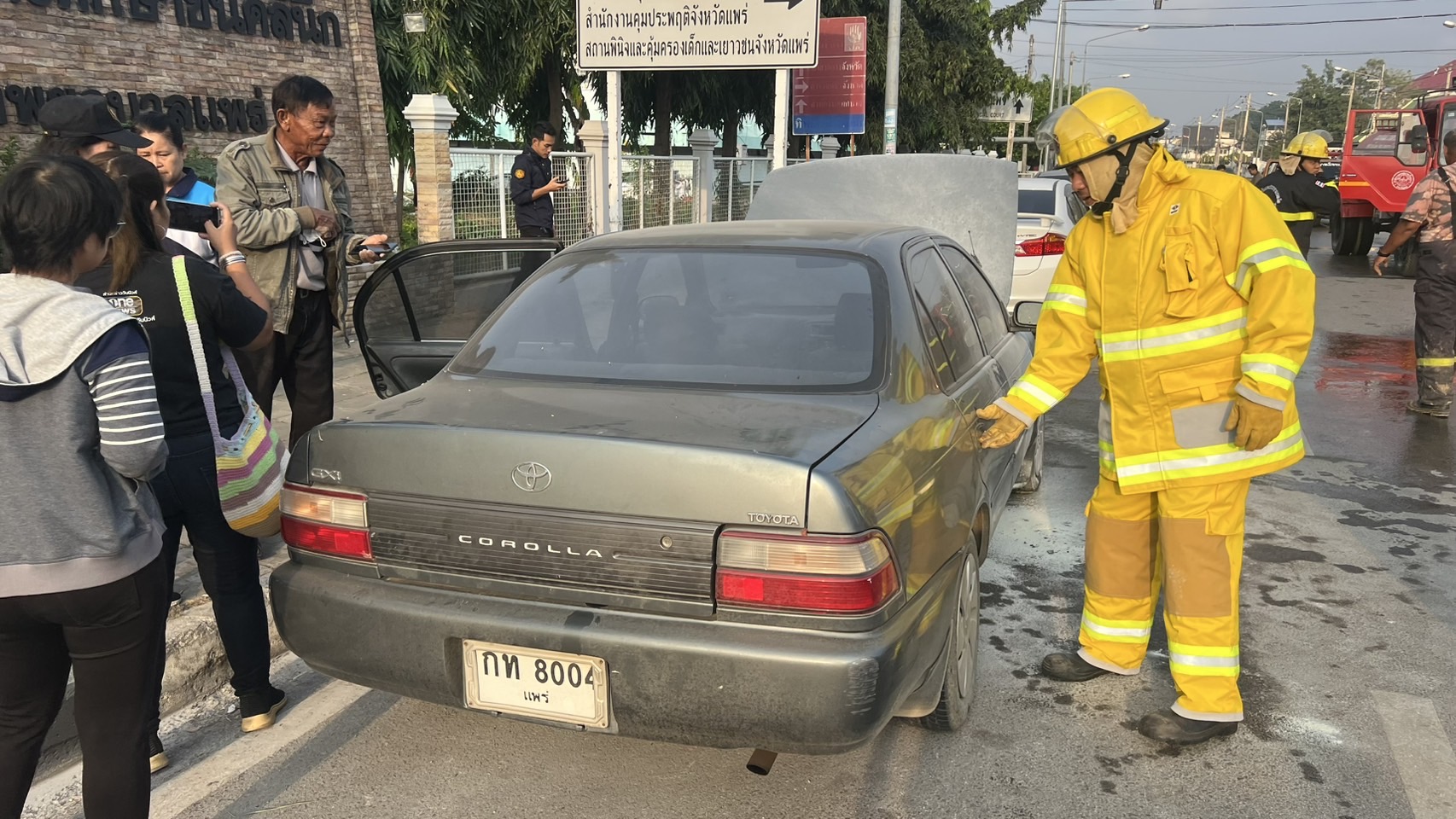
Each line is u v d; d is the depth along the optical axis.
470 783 2.91
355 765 3.00
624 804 2.81
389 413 2.80
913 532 2.54
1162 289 2.95
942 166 5.86
